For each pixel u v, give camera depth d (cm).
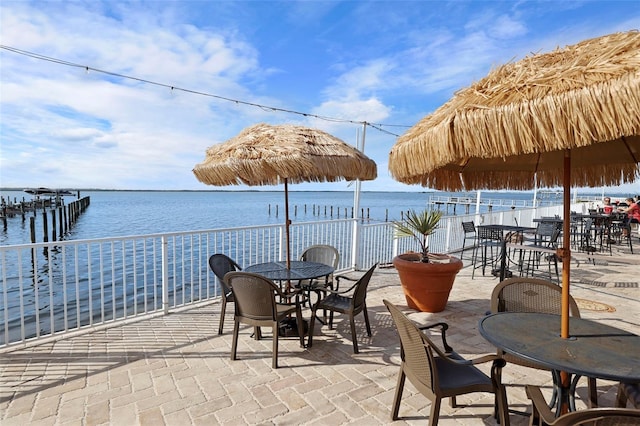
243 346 344
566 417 130
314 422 230
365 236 707
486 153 139
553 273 668
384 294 529
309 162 310
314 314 346
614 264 743
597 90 115
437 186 266
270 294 299
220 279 365
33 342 340
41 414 233
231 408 244
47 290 794
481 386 200
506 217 1017
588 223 947
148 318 414
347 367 305
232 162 321
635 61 113
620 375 154
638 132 110
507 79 148
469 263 771
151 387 269
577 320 224
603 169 272
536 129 126
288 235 392
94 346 338
